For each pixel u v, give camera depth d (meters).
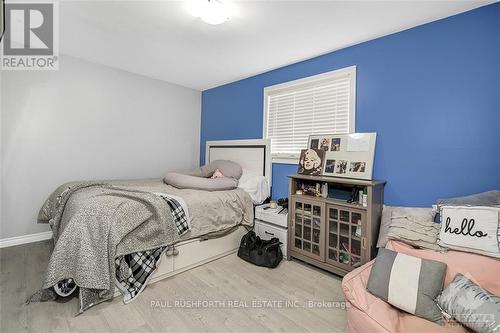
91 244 1.66
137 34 2.36
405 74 2.14
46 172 2.90
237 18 2.03
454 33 1.91
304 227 2.46
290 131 3.09
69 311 1.63
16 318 1.55
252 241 2.56
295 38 2.36
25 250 2.59
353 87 2.46
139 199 1.95
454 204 1.71
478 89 1.81
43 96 2.85
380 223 2.19
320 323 1.60
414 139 2.10
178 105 4.13
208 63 3.08
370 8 1.86
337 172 2.41
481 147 1.80
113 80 3.36
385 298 1.41
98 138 3.27
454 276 1.41
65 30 2.32
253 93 3.52
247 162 3.51
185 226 2.16
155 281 2.04
